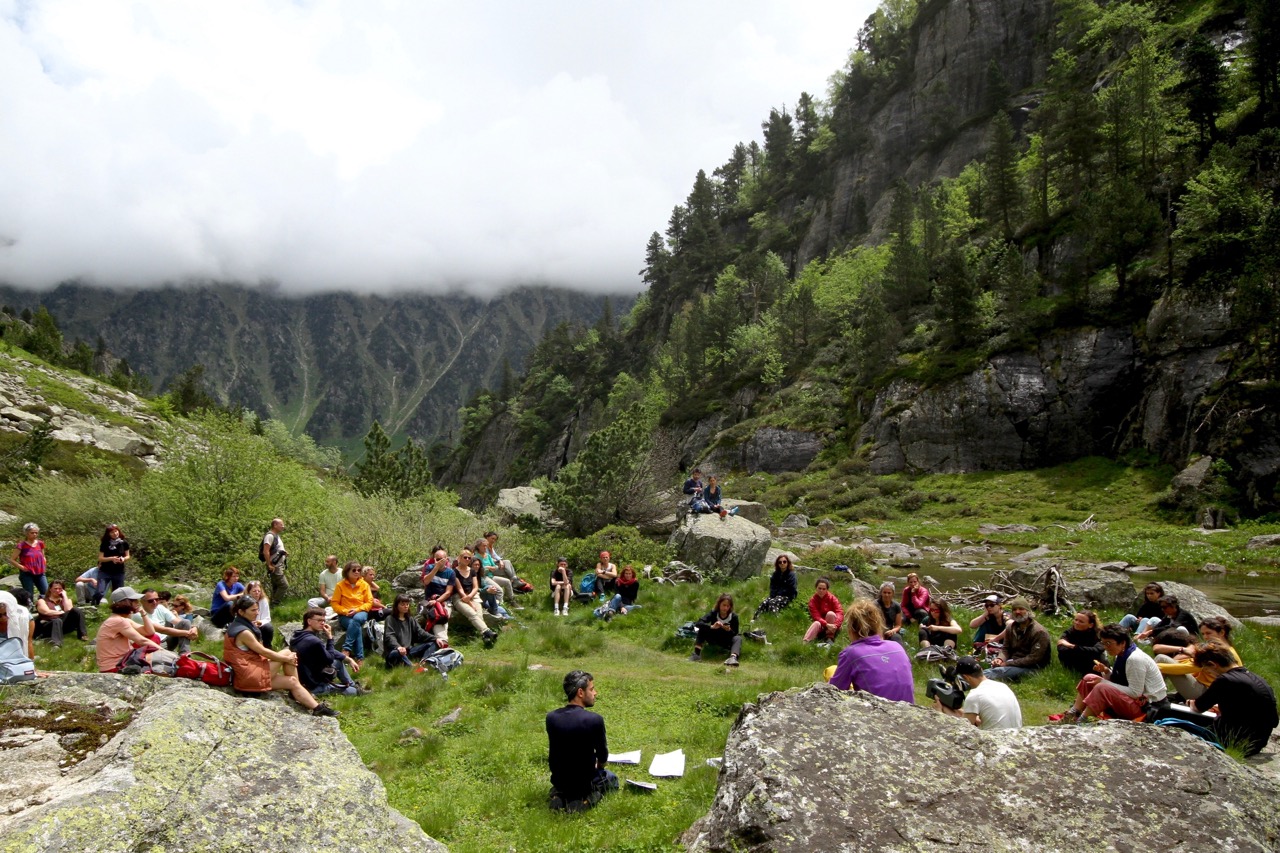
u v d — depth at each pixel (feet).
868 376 235.20
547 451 472.03
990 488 173.78
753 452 246.06
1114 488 152.76
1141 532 121.60
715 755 27.48
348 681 37.37
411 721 32.78
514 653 44.65
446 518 80.79
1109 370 172.86
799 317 314.55
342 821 17.69
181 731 19.15
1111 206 179.01
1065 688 36.88
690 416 320.09
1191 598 54.08
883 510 173.99
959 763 16.69
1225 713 25.32
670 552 71.82
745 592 57.31
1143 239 172.35
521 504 111.55
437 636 44.73
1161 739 17.28
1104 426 172.24
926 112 432.66
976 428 189.88
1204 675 27.27
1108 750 16.90
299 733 21.21
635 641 47.67
